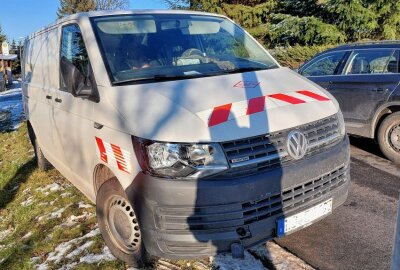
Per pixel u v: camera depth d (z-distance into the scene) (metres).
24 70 6.64
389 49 6.06
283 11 22.02
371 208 4.38
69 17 4.34
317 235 3.80
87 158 3.71
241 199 2.67
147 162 2.77
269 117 2.91
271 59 4.29
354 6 17.27
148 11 4.21
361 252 3.50
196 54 3.89
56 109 4.48
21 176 6.71
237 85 3.32
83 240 3.99
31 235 4.42
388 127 5.96
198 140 2.69
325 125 3.18
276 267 3.25
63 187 5.70
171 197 2.67
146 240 2.87
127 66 3.51
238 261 3.32
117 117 3.10
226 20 4.68
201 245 2.71
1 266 3.93
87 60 3.66
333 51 6.89
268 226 2.81
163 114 2.88
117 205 3.31
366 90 6.14
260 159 2.76
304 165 2.92
